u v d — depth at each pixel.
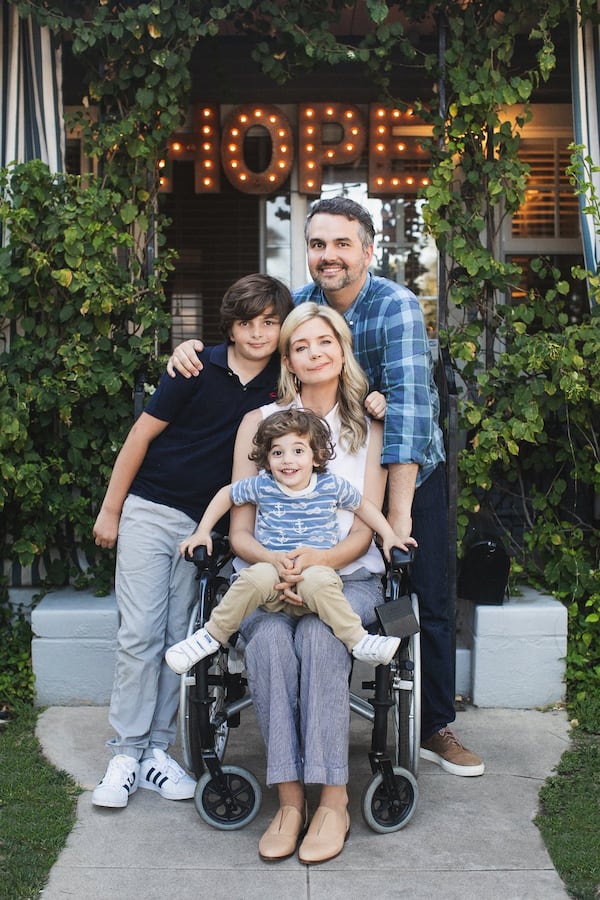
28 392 4.14
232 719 3.24
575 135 4.41
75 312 4.30
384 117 5.60
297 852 2.91
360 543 3.10
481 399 4.47
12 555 4.47
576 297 5.71
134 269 4.40
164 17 4.05
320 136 5.61
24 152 4.32
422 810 3.19
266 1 4.18
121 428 4.33
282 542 3.06
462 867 2.83
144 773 3.38
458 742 3.56
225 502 3.17
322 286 3.37
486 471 4.22
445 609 3.53
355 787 3.37
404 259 5.88
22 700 4.14
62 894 2.69
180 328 6.12
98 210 4.25
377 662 2.87
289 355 3.20
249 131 5.67
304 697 2.89
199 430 3.37
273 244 6.00
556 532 4.38
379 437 3.30
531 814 3.17
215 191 5.70
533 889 2.71
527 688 4.10
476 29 4.24
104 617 4.09
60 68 4.31
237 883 2.74
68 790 3.34
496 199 4.34
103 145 4.26
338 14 4.24
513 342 4.36
